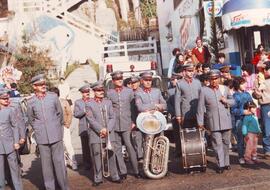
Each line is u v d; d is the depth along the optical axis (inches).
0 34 1116.5
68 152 472.7
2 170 391.9
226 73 461.7
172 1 981.8
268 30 674.2
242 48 678.5
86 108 401.4
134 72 585.6
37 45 1100.5
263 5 621.9
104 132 395.2
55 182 400.8
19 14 1120.2
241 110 436.5
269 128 441.7
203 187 363.3
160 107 414.3
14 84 545.6
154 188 374.0
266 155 447.5
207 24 714.8
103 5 1279.5
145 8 1301.7
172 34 997.8
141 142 420.5
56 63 1093.8
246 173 394.9
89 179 427.8
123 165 410.0
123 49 1075.3
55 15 1127.0
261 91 441.4
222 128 402.3
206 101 405.4
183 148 402.3
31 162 527.5
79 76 1080.8
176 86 436.8
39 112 383.2
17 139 390.3
